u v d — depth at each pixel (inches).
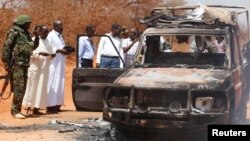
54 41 527.5
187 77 359.9
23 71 470.9
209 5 467.8
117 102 362.6
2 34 1132.5
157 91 351.6
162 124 349.4
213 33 410.6
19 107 479.8
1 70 920.3
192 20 422.0
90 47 571.5
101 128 422.9
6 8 1191.6
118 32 550.6
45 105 507.8
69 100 684.1
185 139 373.7
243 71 447.5
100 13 1454.2
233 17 431.8
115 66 548.1
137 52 418.6
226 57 398.0
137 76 369.1
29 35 479.2
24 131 414.3
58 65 530.9
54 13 1322.6
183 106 349.4
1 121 461.4
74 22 1362.0
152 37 433.7
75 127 425.7
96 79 448.1
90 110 456.1
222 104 348.5
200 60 424.8
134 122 354.0
